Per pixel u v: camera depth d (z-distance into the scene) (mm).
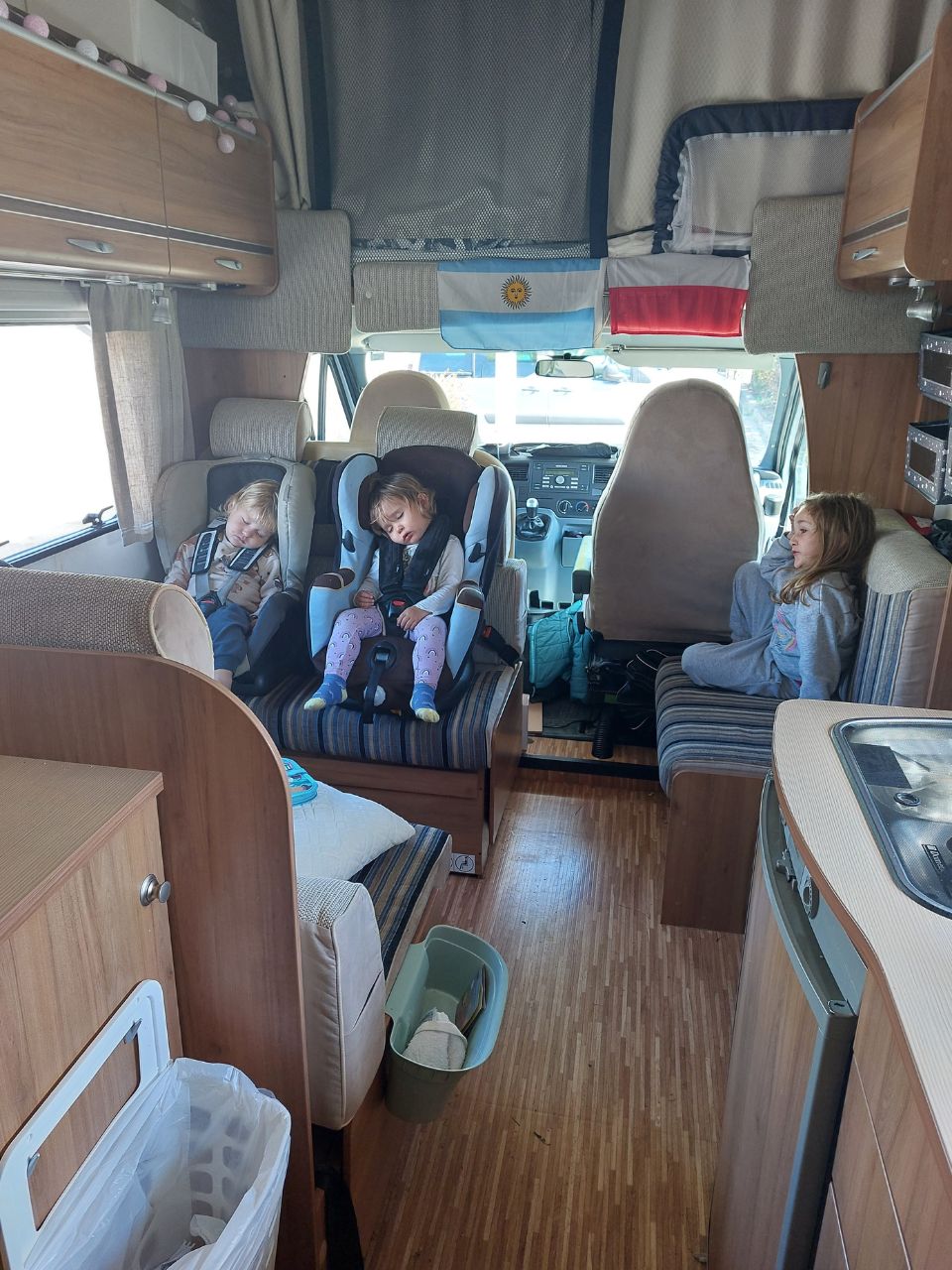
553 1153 1772
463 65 2836
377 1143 1566
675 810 2336
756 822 2311
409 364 3746
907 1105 759
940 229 2033
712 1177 1728
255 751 1079
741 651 2734
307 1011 1303
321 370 3600
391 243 3041
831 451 2975
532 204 2932
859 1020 909
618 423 3842
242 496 2912
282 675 2783
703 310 2904
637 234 2883
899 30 2588
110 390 2633
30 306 2314
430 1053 1572
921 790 1161
